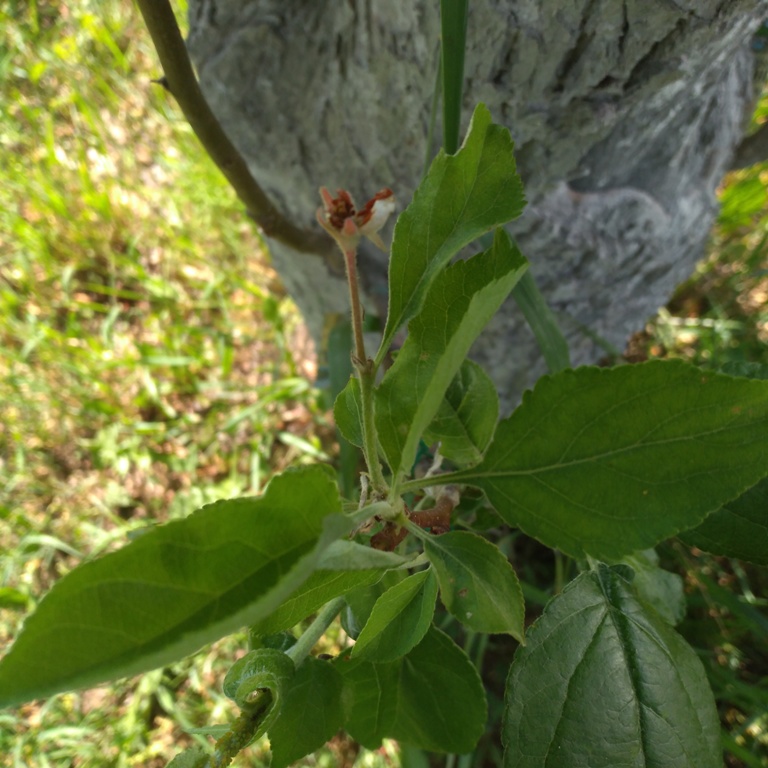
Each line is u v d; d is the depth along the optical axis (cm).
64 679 11
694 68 28
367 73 33
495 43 28
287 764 20
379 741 23
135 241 67
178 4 58
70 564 58
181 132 69
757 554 23
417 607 19
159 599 11
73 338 65
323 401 57
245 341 66
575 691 21
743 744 44
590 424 16
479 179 18
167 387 64
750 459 16
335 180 40
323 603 18
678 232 42
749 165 45
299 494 12
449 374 14
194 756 17
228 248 69
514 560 51
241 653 52
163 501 61
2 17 75
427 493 23
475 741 23
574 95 29
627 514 17
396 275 18
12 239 68
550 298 42
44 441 62
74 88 72
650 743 21
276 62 34
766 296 61
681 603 28
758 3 25
